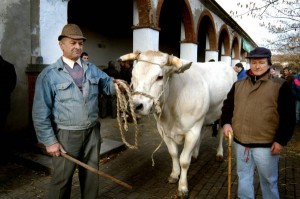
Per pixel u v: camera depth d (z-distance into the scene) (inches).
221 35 662.5
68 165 95.7
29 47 195.9
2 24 183.2
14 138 195.3
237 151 103.3
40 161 166.1
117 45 457.1
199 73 145.9
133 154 196.5
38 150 179.9
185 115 129.1
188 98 127.7
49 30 196.2
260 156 97.4
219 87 162.4
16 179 153.2
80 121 94.2
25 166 171.3
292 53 293.1
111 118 317.1
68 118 93.0
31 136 195.8
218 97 161.9
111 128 270.4
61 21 203.9
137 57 111.0
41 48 192.7
